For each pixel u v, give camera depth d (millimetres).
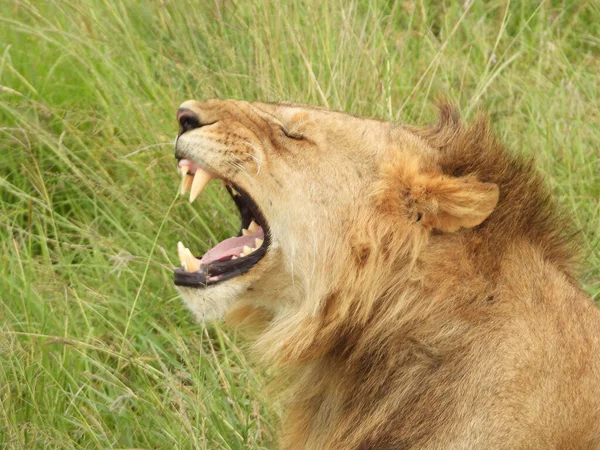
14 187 12453
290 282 8531
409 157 8180
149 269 11789
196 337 11109
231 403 10359
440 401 7750
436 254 8047
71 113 13430
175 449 9578
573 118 13289
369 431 8008
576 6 16281
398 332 8016
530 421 7590
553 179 12469
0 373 10062
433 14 15859
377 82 13094
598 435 7727
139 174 12562
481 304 7867
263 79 12836
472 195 7906
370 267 8094
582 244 9023
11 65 13758
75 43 13828
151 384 10836
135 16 14383
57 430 9781
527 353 7695
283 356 8359
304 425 8734
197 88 13188
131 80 13422
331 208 8281
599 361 7875
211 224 12297
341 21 13984
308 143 8461
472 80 14555
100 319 11227
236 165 8570
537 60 15203
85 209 12914
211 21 13953
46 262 11703
